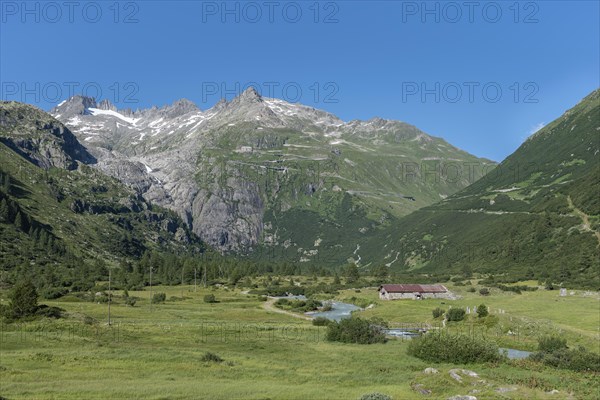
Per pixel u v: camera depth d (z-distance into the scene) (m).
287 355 79.81
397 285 184.62
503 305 145.38
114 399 48.34
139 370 62.75
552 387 55.31
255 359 74.81
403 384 59.41
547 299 152.75
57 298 165.88
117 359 68.62
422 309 147.00
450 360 74.75
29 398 47.47
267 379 61.59
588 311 126.50
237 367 67.81
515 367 70.94
